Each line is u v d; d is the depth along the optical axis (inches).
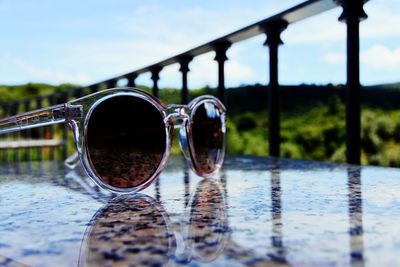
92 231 5.6
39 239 5.2
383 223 5.7
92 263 4.3
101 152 8.4
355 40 14.8
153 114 8.9
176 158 17.6
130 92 8.8
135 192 8.6
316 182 9.5
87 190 9.2
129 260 4.4
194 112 10.6
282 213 6.4
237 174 11.3
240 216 6.2
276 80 19.3
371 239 4.9
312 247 4.7
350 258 4.3
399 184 9.1
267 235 5.2
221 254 4.5
